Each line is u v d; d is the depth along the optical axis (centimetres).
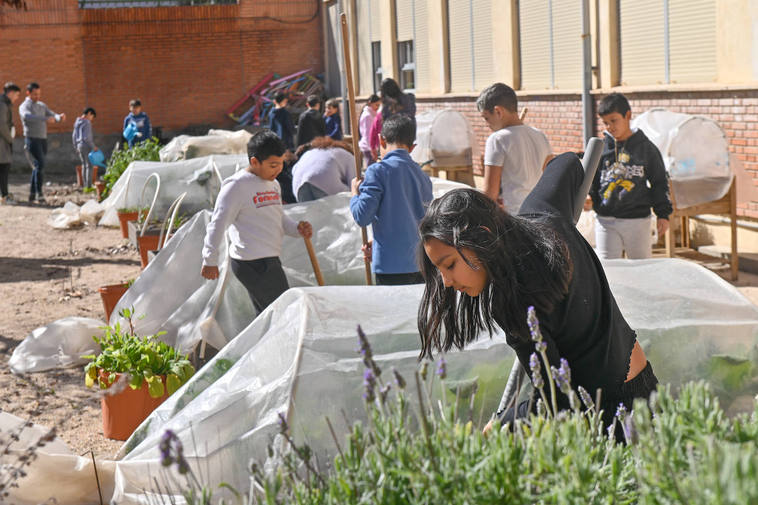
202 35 2708
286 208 708
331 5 2589
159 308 683
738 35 954
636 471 209
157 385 536
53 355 687
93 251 1256
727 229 1000
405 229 574
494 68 1571
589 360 278
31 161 1867
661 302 415
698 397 212
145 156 1620
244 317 637
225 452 370
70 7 2620
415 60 1950
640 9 1138
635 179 623
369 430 233
